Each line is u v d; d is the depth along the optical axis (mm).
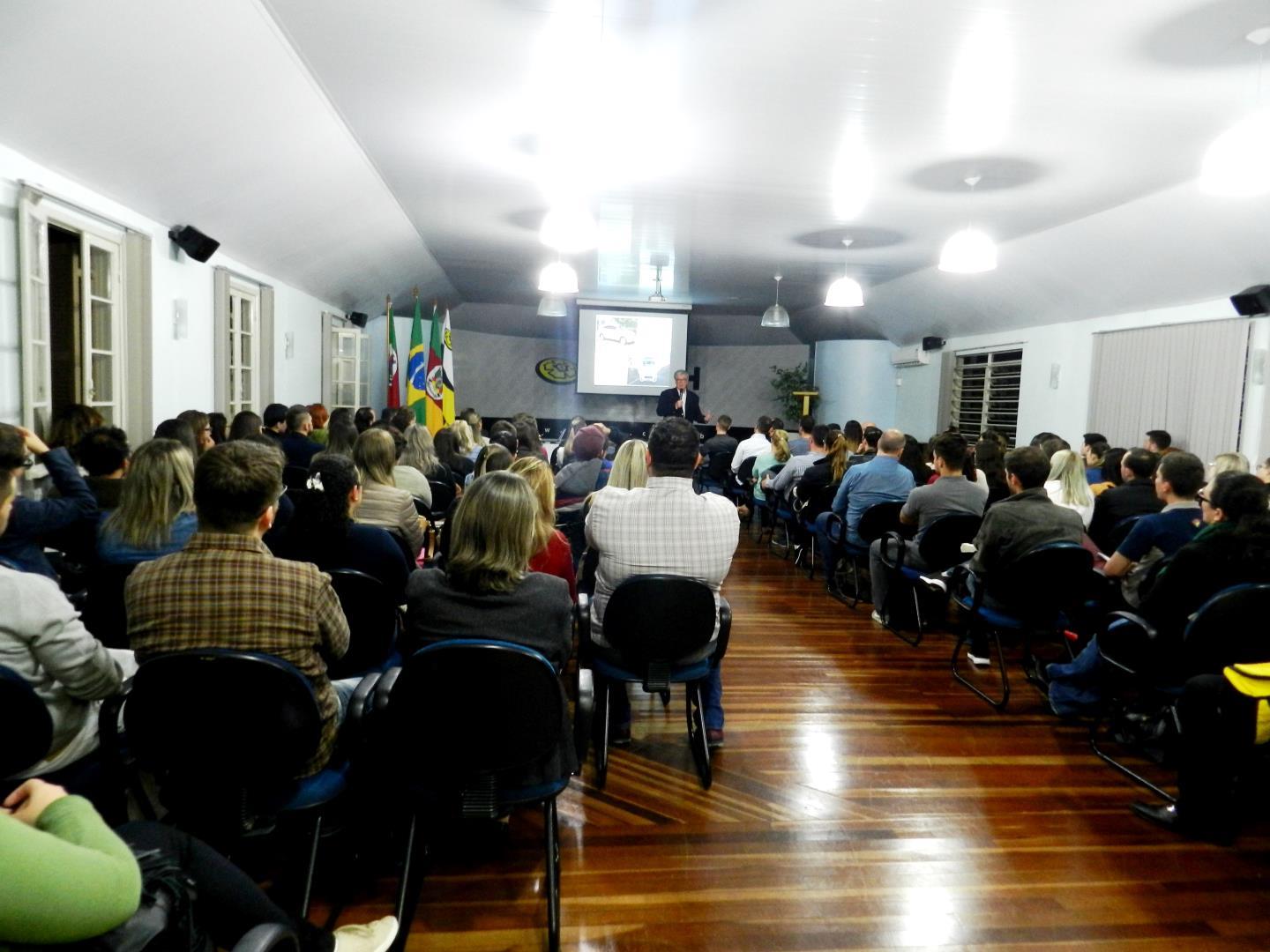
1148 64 3318
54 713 1641
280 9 3148
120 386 4410
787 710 3316
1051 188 5301
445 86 3900
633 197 5953
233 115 3967
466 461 5547
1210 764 2312
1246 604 2295
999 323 8992
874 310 11039
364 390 9844
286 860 2139
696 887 2072
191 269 5188
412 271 9211
